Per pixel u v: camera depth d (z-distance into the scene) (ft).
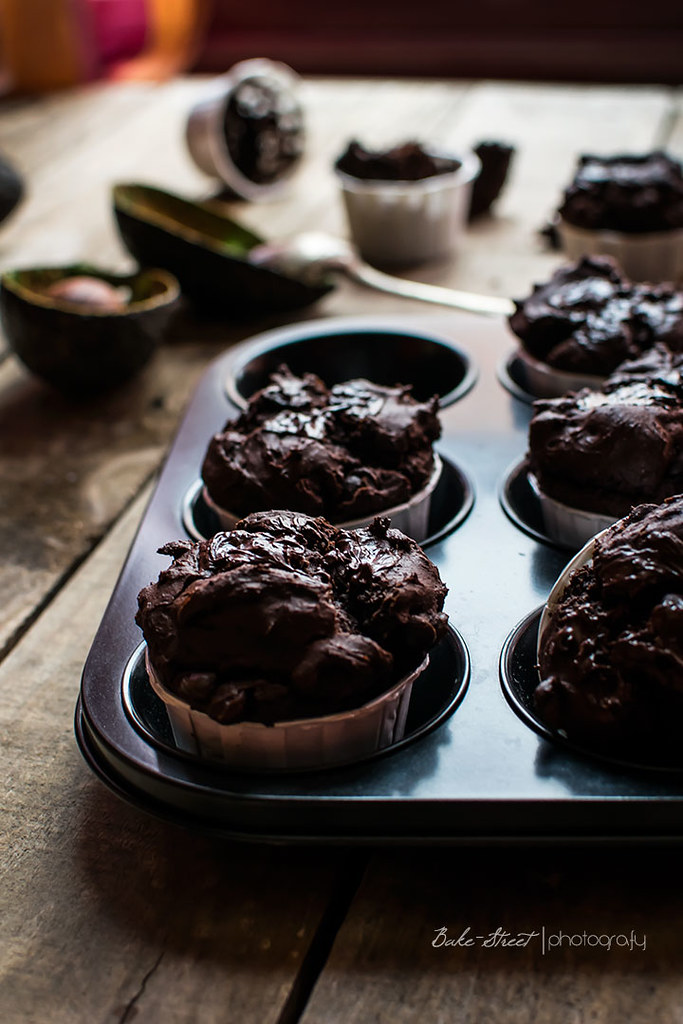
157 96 2.98
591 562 0.97
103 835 0.97
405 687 0.94
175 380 1.68
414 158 1.95
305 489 1.09
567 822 0.89
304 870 0.93
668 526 0.94
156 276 1.70
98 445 1.53
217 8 3.92
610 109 2.74
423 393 1.44
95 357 1.58
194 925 0.91
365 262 1.98
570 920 0.90
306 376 1.21
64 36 3.00
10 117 2.86
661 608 0.91
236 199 2.32
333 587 0.96
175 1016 0.86
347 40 3.90
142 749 0.94
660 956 0.88
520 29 3.76
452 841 0.90
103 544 1.34
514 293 1.85
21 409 1.63
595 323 1.30
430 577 0.98
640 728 0.91
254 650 0.91
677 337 1.28
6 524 1.38
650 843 0.89
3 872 0.95
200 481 1.23
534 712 0.96
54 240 2.09
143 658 1.02
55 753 1.06
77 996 0.87
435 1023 0.85
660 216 1.70
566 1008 0.85
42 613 1.24
